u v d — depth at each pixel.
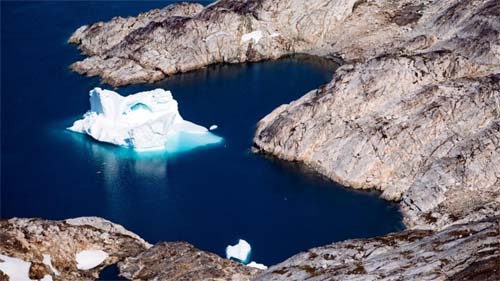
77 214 116.00
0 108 154.88
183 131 142.12
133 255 94.69
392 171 123.19
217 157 133.50
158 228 111.56
